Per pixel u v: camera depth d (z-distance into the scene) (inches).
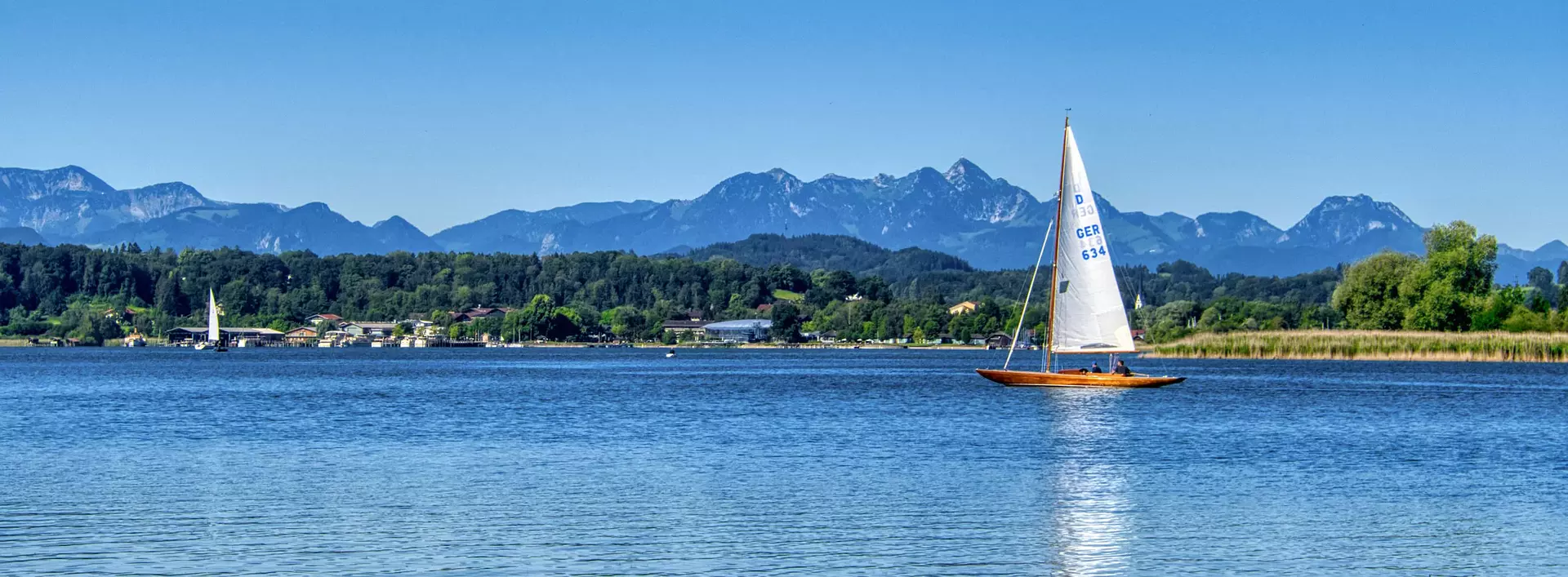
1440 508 2518.5
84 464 3154.5
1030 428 4094.5
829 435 3875.5
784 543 2196.1
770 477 2920.8
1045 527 2325.3
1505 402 5251.0
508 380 7770.7
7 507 2511.1
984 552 2137.1
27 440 3764.8
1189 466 3110.2
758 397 5807.1
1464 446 3565.5
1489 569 2027.6
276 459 3255.4
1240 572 2007.9
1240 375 7559.1
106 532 2269.9
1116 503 2566.4
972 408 4918.8
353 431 4047.7
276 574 1979.6
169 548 2144.4
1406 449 3479.3
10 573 1974.7
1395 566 2047.2
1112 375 5841.5
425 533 2266.2
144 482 2849.4
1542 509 2496.3
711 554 2111.2
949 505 2541.8
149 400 5703.7
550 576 1972.2
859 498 2620.6
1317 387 6284.5
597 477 2918.3
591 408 5098.4
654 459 3255.4
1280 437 3799.2
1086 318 5329.7
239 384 7332.7
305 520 2383.1
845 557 2095.2
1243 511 2484.0
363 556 2092.8
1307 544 2193.7
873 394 5984.3
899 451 3408.0
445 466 3115.2
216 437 3836.1
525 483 2819.9
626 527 2316.7
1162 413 4640.8
